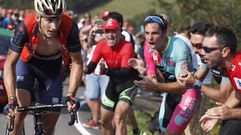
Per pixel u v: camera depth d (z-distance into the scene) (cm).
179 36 1438
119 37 1577
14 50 1195
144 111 2686
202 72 1329
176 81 1393
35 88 1302
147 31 1345
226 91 1191
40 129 1149
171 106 1430
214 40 1045
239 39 2120
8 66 1191
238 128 1080
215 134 1734
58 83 1291
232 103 1101
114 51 1566
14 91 1162
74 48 1216
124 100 1524
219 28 1053
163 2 2652
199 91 1388
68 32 1198
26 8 7256
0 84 2202
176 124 1370
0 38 2403
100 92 2152
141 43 2848
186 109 1366
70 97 1155
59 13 1142
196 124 1706
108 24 1576
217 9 2267
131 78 1551
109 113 1569
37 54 1251
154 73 1377
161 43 1353
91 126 2178
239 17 2194
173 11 2605
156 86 1277
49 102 1277
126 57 1555
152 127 1505
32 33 1190
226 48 1044
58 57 1275
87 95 2167
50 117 1259
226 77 1166
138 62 1369
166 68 1379
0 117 2202
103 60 1608
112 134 1588
